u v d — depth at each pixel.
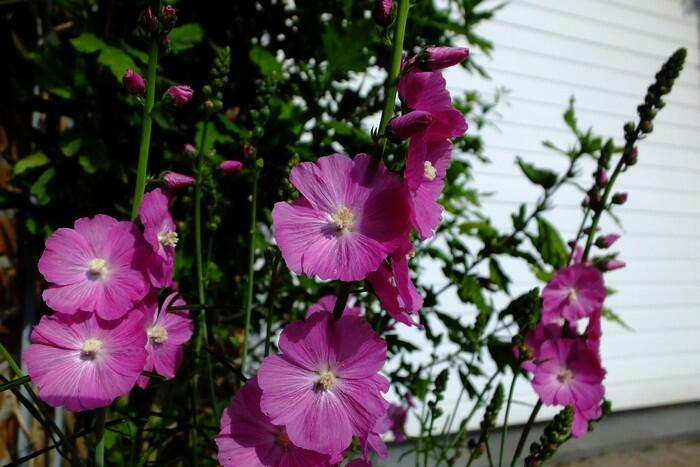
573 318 0.42
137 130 0.47
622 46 1.16
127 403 0.47
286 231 0.25
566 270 0.43
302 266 0.25
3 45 0.47
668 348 1.23
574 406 0.41
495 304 1.03
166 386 0.44
